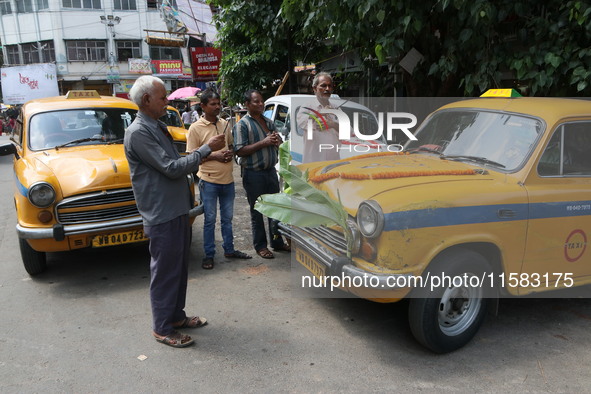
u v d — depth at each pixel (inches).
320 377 115.8
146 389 111.0
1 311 152.3
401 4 201.5
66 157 181.6
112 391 110.3
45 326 142.1
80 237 167.3
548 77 191.5
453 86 243.3
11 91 1298.0
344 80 356.5
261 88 444.5
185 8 761.6
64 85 1364.4
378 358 124.3
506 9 195.5
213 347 129.9
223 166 187.2
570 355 126.2
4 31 1380.4
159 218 123.6
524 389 111.1
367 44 242.1
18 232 164.2
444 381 114.2
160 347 129.9
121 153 190.1
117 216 172.4
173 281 129.2
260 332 138.3
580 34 186.7
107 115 218.2
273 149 191.9
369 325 142.6
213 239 190.1
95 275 184.5
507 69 227.8
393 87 307.3
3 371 118.4
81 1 1323.8
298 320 145.8
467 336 127.0
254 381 114.2
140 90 119.8
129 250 215.2
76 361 122.9
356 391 110.2
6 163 545.3
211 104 181.2
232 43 442.9
